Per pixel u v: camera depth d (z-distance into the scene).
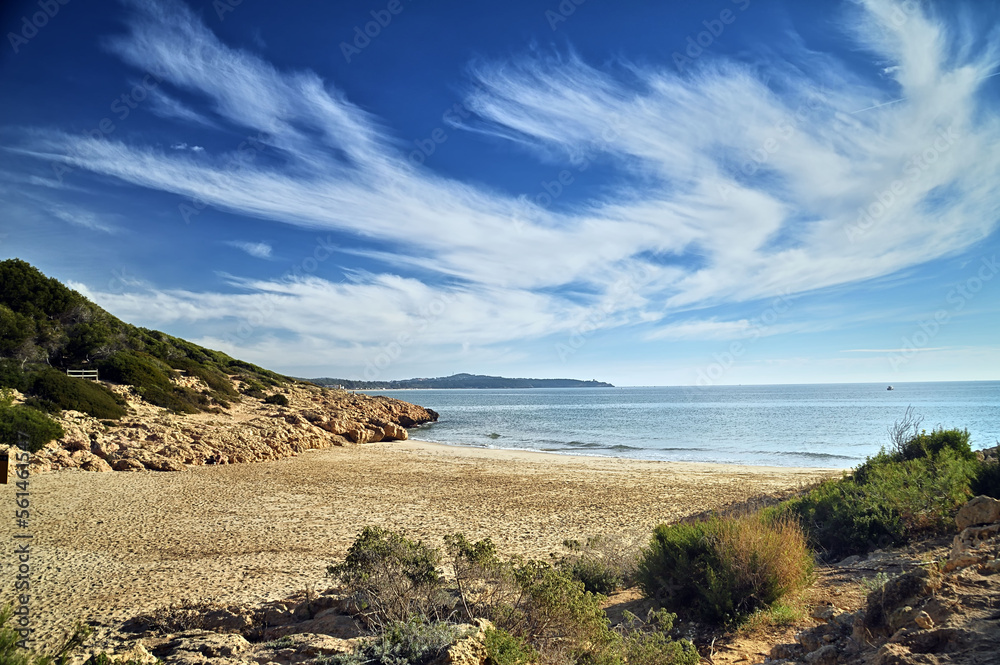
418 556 6.78
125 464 25.31
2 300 39.53
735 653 5.73
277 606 7.34
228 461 30.55
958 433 13.38
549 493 22.53
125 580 10.86
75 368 37.31
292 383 69.31
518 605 6.03
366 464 31.72
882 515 8.98
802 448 41.22
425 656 4.61
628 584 9.70
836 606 6.27
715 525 7.96
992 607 4.18
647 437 50.94
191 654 5.31
